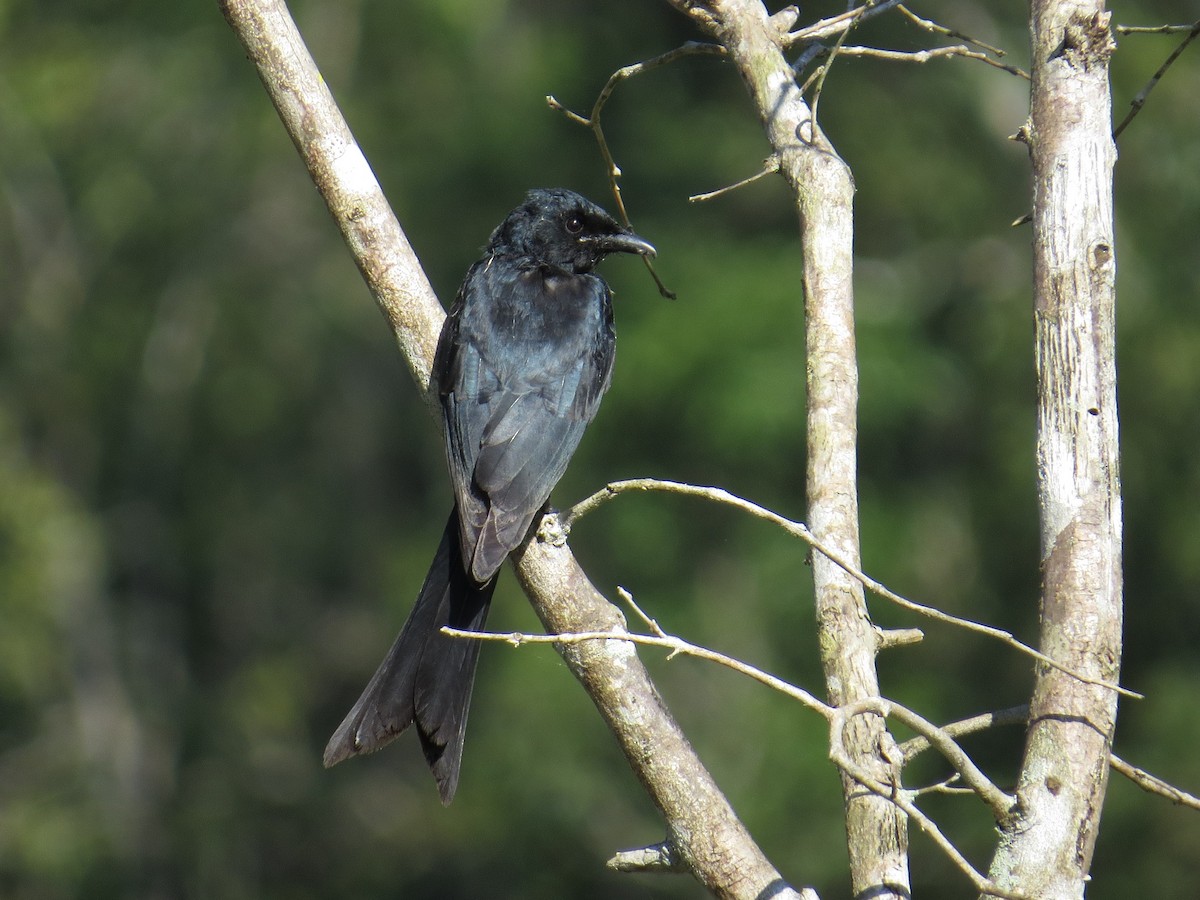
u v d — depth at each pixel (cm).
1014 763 1503
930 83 1741
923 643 1578
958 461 1691
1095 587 327
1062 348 339
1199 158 1655
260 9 468
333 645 2142
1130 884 1382
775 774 1491
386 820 2069
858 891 333
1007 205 1738
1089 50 351
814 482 375
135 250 2064
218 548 2122
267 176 2064
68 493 2014
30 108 1938
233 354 2067
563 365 565
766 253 1686
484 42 1934
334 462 2144
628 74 473
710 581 1630
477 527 491
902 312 1659
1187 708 1456
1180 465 1562
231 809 2042
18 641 1881
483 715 1675
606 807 1628
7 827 1928
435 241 1847
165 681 2086
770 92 430
